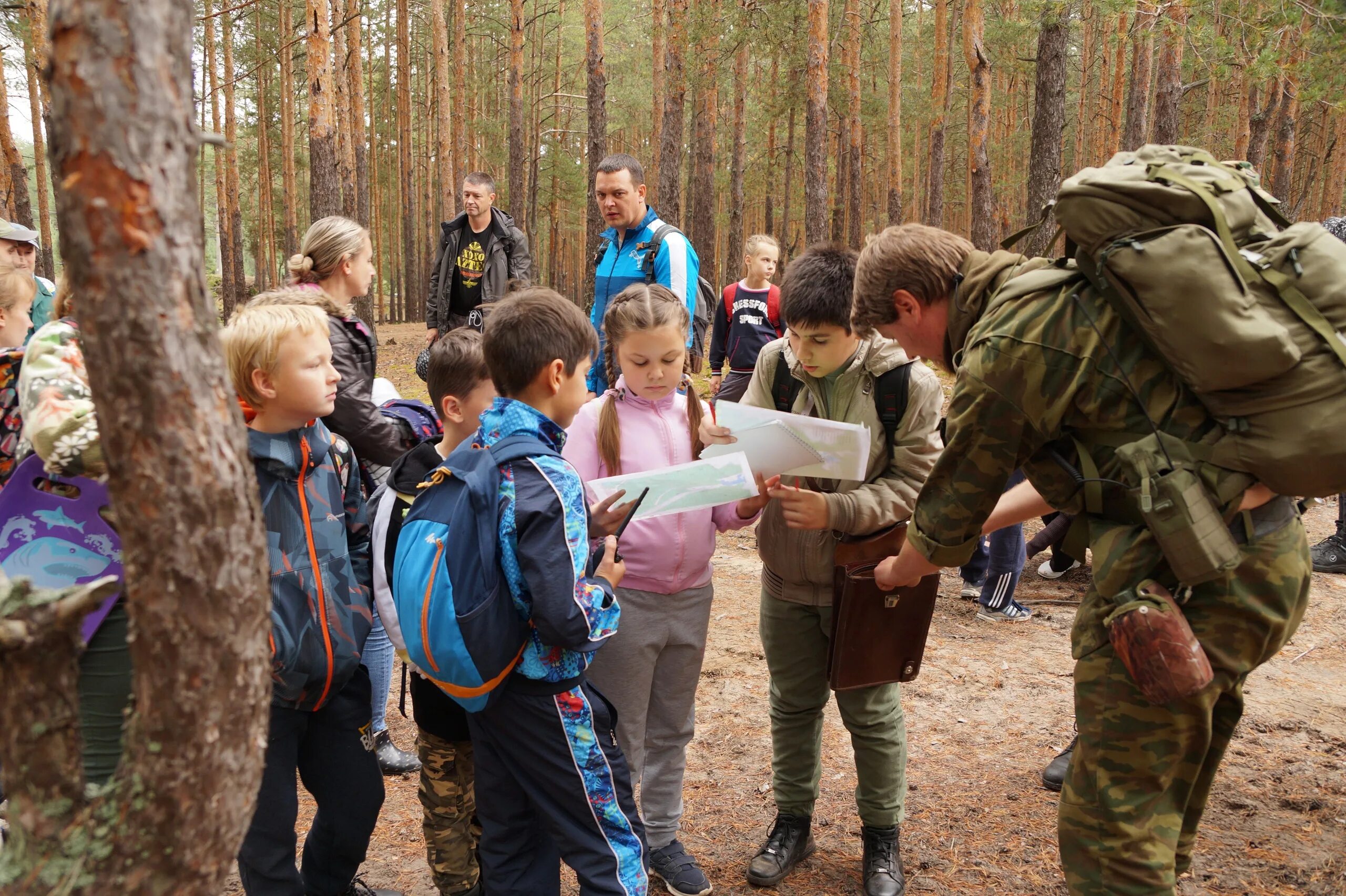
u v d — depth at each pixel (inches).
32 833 34.8
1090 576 206.8
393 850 109.0
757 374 101.7
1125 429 65.3
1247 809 113.4
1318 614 182.9
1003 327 67.7
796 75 783.7
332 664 78.7
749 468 80.3
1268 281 60.2
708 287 186.1
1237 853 104.1
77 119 28.5
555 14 1417.3
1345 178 816.3
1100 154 983.6
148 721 33.0
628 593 93.0
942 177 807.1
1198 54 414.6
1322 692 148.6
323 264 115.3
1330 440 58.4
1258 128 633.6
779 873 101.1
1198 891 97.3
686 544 93.1
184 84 30.3
